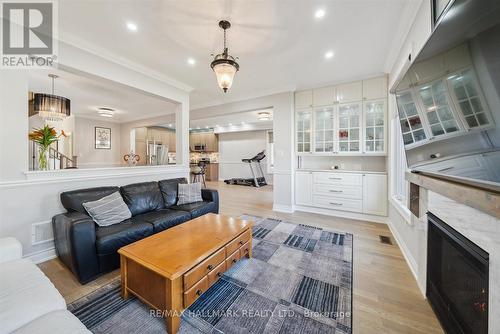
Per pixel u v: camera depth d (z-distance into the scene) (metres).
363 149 3.60
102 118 7.07
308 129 4.16
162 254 1.51
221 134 9.62
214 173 9.52
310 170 4.13
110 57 2.71
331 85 3.87
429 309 1.50
